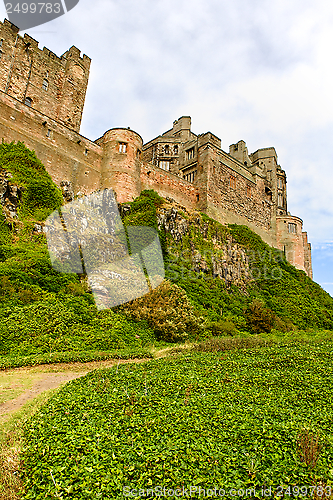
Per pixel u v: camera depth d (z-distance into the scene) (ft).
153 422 21.33
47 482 15.79
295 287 124.06
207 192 134.10
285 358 42.68
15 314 53.72
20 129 90.94
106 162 111.14
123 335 58.90
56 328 53.52
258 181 167.94
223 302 92.48
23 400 29.27
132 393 28.07
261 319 84.28
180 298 70.33
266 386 29.66
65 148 101.96
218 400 25.49
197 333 68.54
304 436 18.01
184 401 25.32
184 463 16.47
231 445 17.98
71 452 18.19
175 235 103.24
